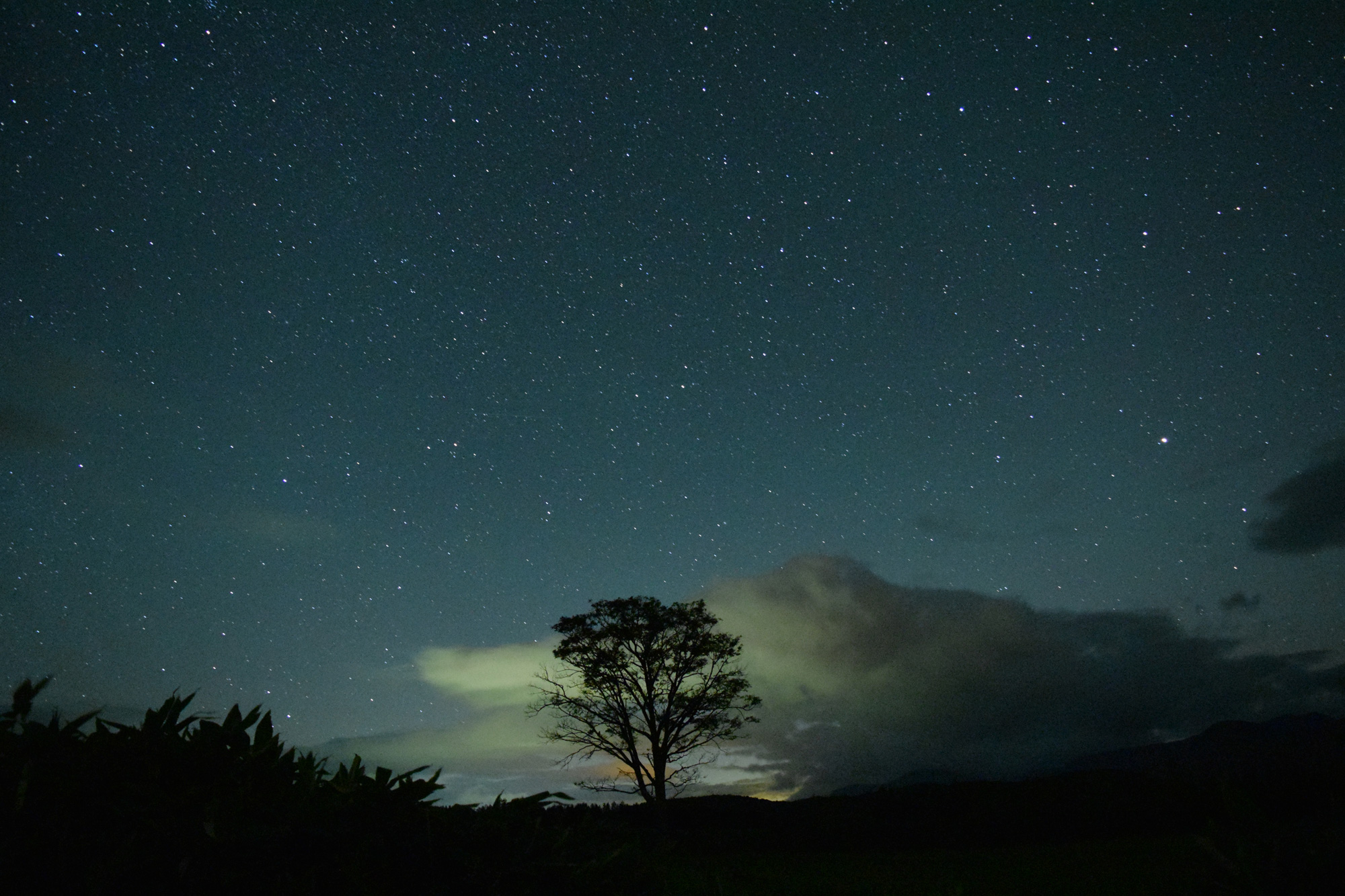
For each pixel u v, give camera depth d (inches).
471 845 74.5
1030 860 578.2
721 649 1046.4
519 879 73.7
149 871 61.2
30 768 60.8
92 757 66.1
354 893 67.1
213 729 71.1
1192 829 629.9
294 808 69.3
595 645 1031.0
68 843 60.5
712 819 861.8
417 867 70.2
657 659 1029.8
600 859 79.3
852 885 490.0
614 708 1020.5
